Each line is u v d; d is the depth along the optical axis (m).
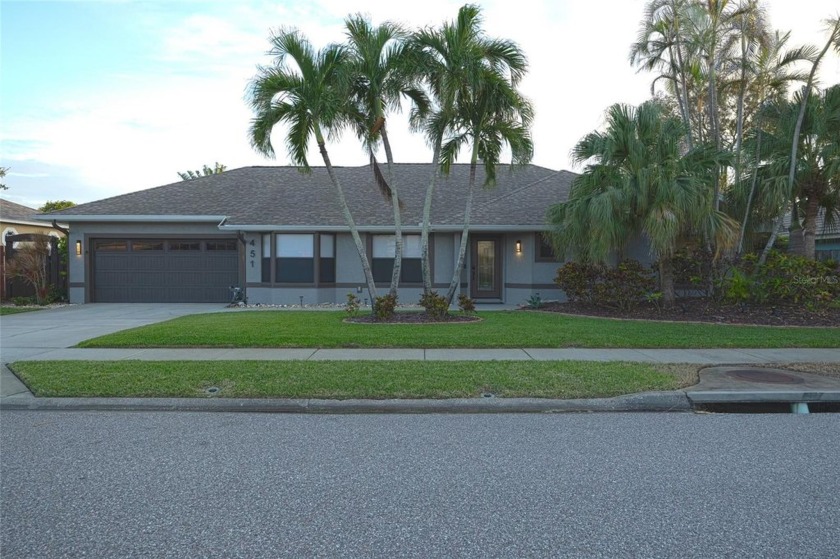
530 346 10.06
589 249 13.43
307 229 18.14
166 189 21.41
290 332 11.27
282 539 3.51
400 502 4.05
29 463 4.87
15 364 8.50
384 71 12.34
